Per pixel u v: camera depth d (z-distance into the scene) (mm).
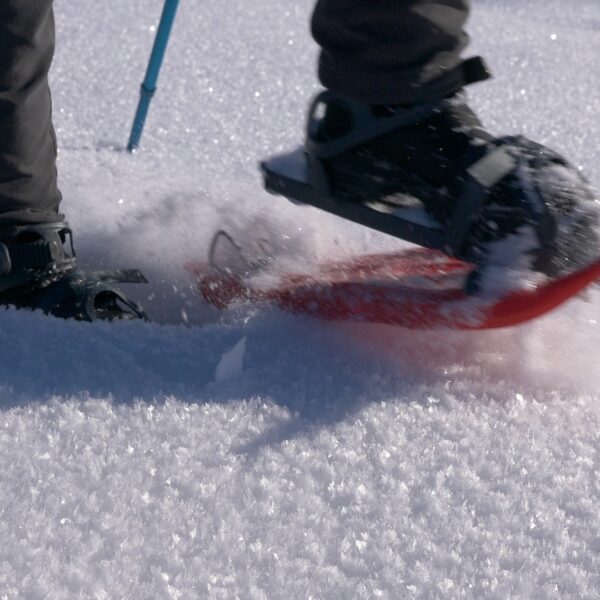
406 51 3561
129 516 2529
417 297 3598
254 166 6906
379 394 3246
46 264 3893
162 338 3604
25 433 2887
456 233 3551
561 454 2939
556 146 7934
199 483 2686
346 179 3797
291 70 10281
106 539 2434
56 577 2283
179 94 8984
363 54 3604
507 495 2713
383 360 3479
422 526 2562
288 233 4625
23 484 2627
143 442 2877
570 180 3506
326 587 2316
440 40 3594
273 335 3652
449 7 3615
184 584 2295
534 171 3488
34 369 3289
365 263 4184
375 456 2871
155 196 5488
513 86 10383
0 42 3641
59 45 10570
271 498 2643
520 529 2564
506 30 14328
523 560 2439
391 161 3695
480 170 3502
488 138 3680
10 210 3854
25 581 2254
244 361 3441
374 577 2359
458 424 3082
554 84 10625
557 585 2352
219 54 10758
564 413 3189
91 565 2334
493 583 2352
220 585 2301
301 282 3984
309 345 3580
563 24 15766
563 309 3754
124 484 2658
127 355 3430
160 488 2656
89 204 5227
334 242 4633
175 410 3074
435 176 3637
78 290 3814
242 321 3818
